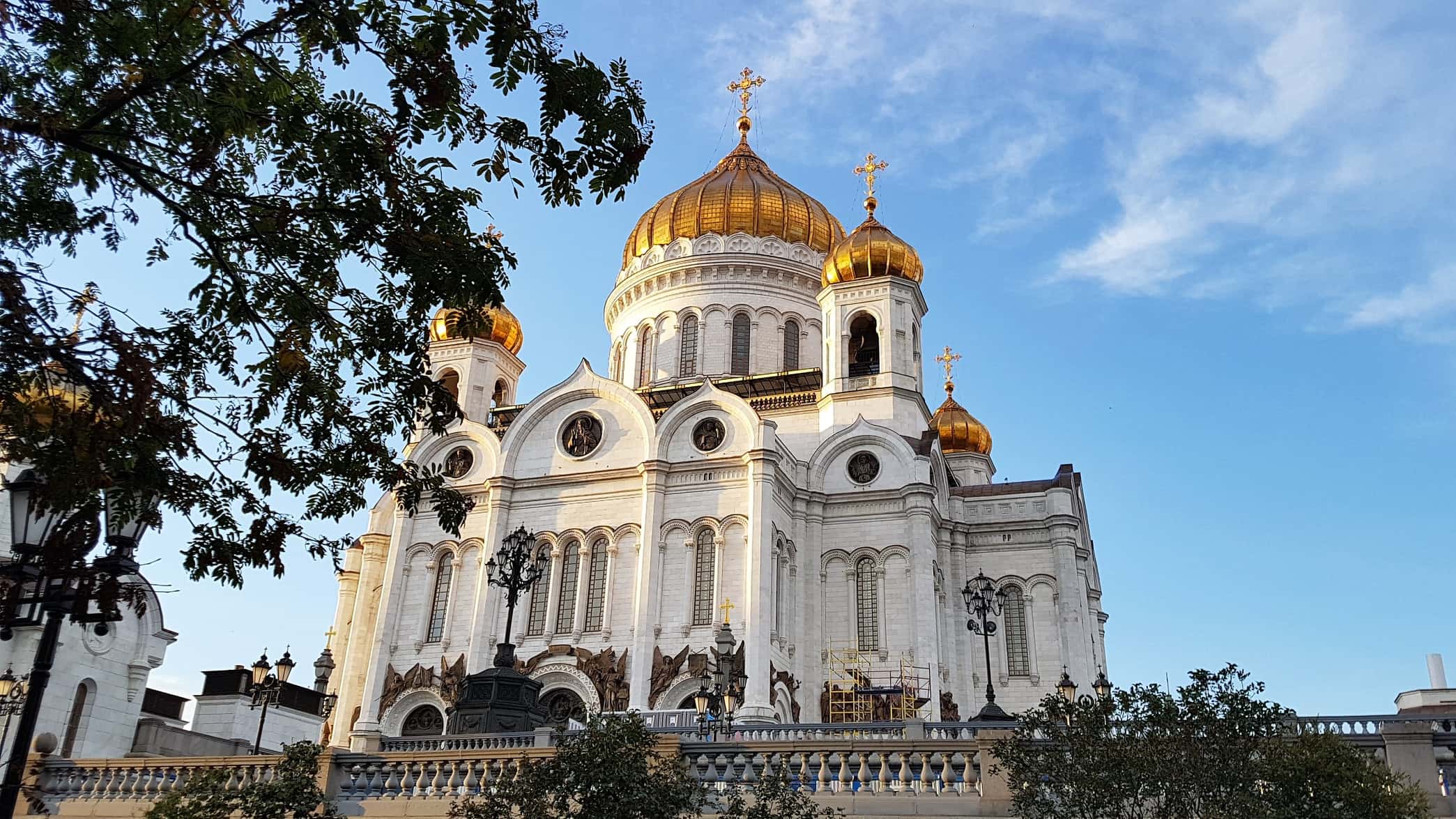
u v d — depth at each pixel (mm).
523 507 59969
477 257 17781
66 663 34719
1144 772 18188
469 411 70125
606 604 55938
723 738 33812
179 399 16328
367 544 66000
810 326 75125
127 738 37125
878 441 60625
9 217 15266
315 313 17578
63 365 15523
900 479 59562
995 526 63656
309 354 17688
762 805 18781
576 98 16844
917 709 51594
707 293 74250
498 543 58719
